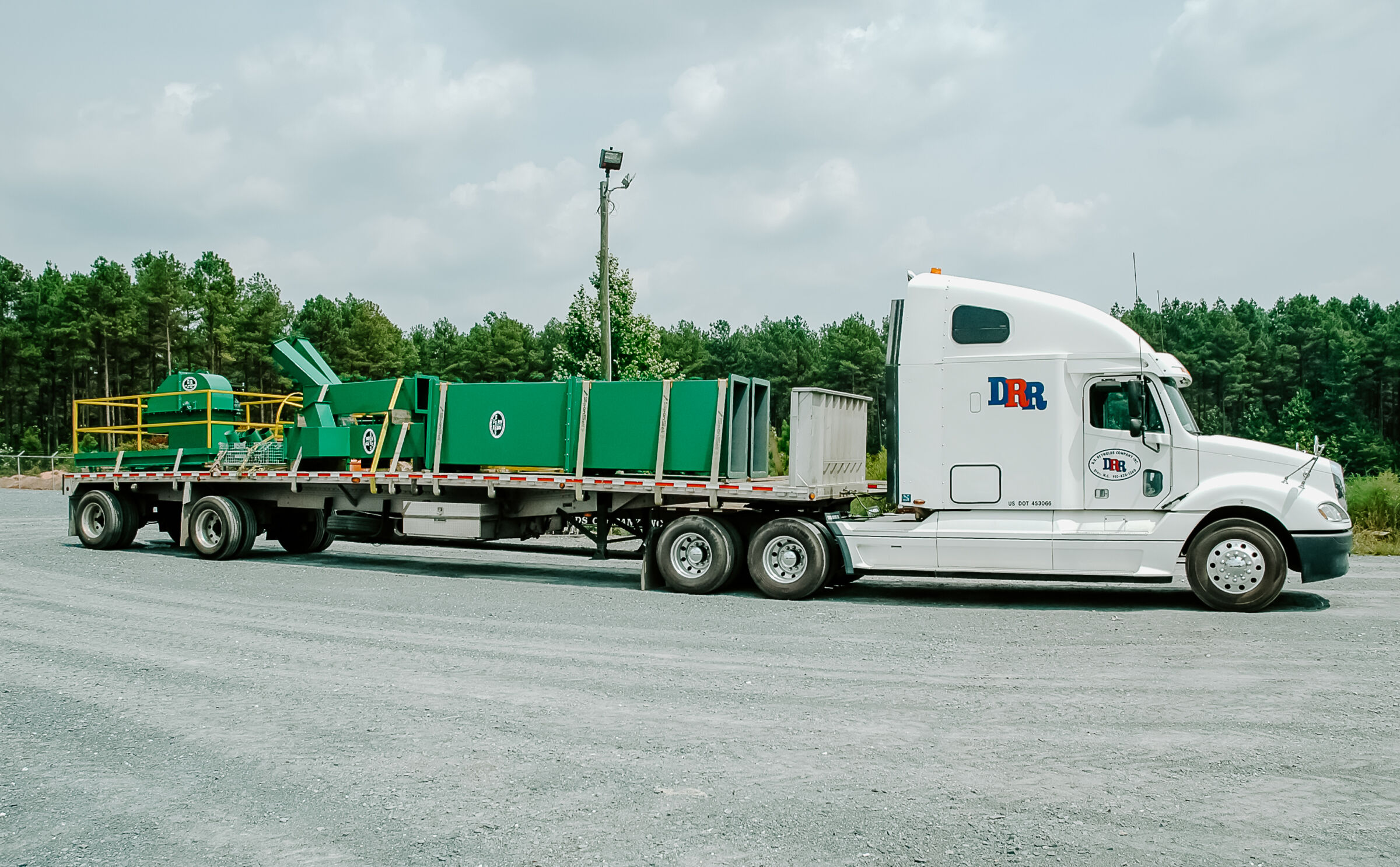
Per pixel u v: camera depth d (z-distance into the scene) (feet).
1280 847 13.50
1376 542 55.26
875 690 22.59
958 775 16.62
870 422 268.21
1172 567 33.60
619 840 13.94
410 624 31.73
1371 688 22.15
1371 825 14.24
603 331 77.87
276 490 50.93
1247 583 32.89
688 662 25.77
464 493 45.37
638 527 43.98
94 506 55.36
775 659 26.11
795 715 20.53
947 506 36.01
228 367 236.63
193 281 263.29
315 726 19.83
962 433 35.86
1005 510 35.40
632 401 41.63
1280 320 289.12
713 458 39.63
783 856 13.35
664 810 15.10
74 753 18.15
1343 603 34.40
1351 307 342.85
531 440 43.96
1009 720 20.01
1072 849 13.48
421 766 17.30
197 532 51.39
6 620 32.30
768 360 281.74
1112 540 33.99
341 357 243.81
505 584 41.96
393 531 49.32
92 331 221.46
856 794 15.78
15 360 238.07
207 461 52.60
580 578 44.86
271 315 233.96
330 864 13.21
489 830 14.37
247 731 19.54
